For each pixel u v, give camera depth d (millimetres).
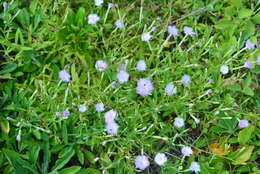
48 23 990
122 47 1010
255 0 1147
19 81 976
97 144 916
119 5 1096
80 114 906
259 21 1086
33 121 907
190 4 1115
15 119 909
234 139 971
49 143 904
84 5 1065
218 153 963
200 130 1008
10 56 973
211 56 1052
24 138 885
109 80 989
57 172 859
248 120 997
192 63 1028
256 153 989
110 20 1065
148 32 1004
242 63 1047
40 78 966
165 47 1087
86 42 996
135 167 926
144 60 1034
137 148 956
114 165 901
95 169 897
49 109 932
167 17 1113
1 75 941
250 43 1015
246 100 998
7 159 875
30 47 958
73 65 949
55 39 989
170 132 968
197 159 982
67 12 979
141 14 1021
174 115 1003
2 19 998
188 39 1110
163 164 918
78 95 932
